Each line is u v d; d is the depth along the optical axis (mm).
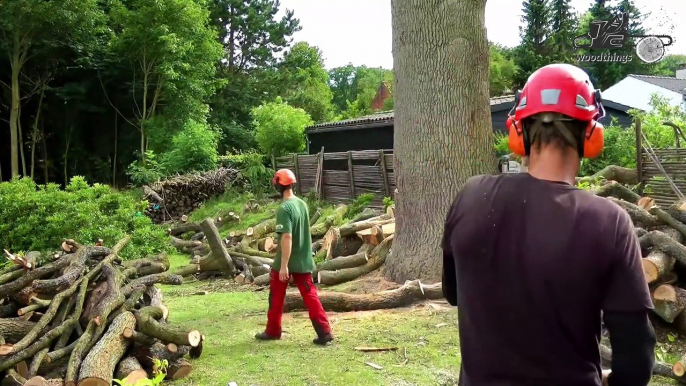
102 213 10977
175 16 25281
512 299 1513
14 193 10047
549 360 1477
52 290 5523
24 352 4730
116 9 25312
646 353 1423
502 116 16766
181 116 25828
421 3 7684
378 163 14719
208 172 19781
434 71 7695
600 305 1472
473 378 1569
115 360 4789
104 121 28594
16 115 24344
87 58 25453
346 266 9039
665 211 6309
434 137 7727
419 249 7828
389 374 4980
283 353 5641
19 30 23406
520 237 1532
